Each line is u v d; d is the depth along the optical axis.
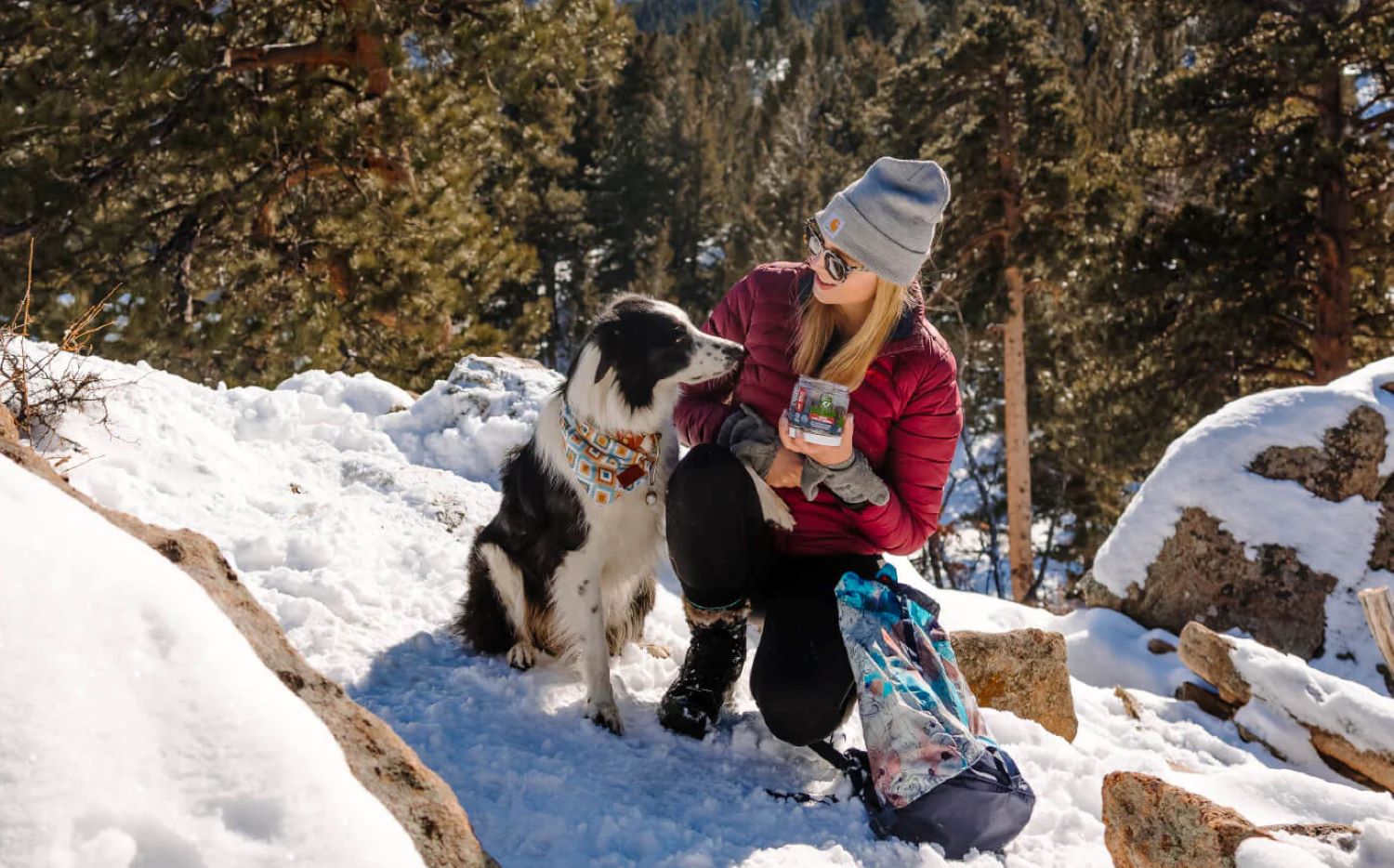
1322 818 3.27
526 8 14.32
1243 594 6.09
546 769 2.87
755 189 42.84
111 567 1.70
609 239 43.53
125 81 11.58
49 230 11.99
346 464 4.94
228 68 12.59
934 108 19.14
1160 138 16.47
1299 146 14.73
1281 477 6.23
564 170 27.77
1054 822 3.06
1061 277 17.92
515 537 3.47
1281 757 4.63
